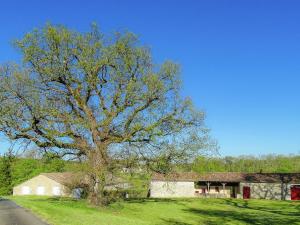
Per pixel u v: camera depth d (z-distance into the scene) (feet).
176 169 135.13
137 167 126.21
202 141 130.21
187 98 126.93
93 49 120.78
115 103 122.83
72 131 118.83
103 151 120.26
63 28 119.34
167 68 124.26
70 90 122.01
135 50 122.83
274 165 363.76
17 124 117.29
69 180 158.30
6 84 115.34
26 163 290.15
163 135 123.95
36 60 119.14
